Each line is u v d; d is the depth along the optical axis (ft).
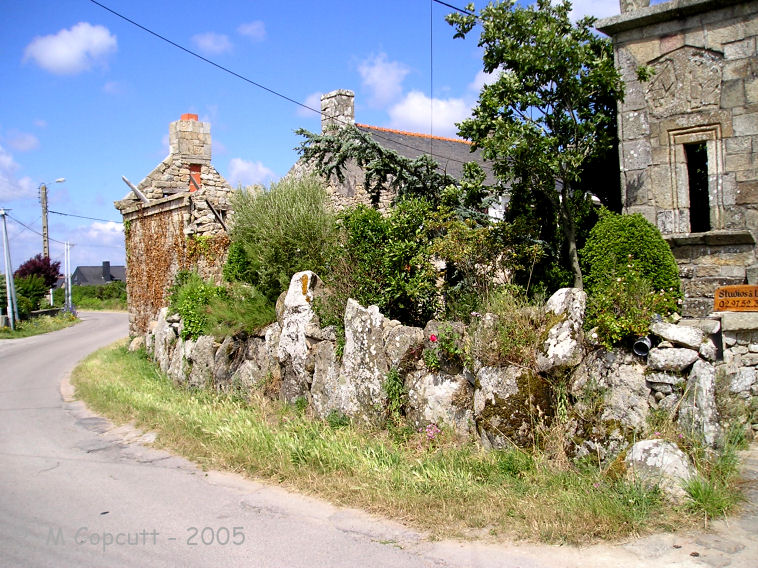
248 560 15.71
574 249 29.22
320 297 30.17
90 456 26.35
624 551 14.92
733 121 28.30
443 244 27.81
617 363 20.98
